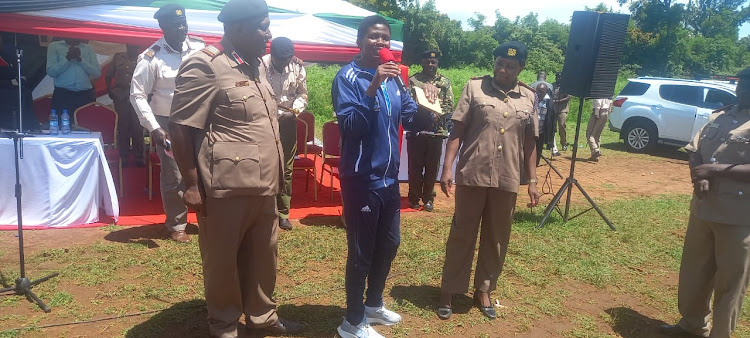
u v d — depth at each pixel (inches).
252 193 122.5
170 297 159.0
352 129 124.2
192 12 239.1
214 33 238.7
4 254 183.6
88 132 231.5
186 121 116.1
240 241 127.6
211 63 117.5
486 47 2140.7
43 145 207.2
